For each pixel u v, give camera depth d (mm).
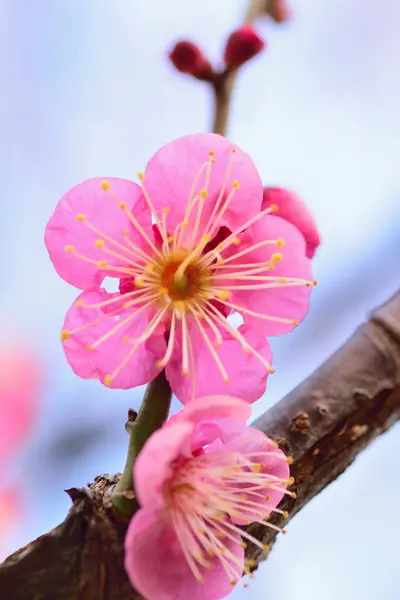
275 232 196
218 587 189
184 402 192
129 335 193
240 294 197
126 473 188
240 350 194
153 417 190
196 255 196
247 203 196
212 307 195
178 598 187
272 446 191
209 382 193
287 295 195
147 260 196
